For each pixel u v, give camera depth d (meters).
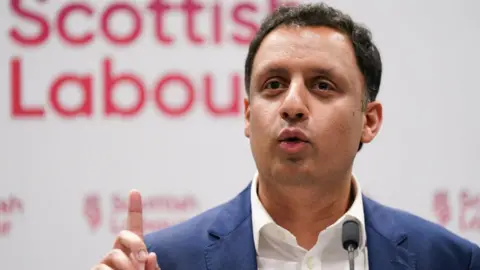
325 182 3.63
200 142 6.91
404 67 6.96
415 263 3.79
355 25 3.84
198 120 6.92
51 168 6.82
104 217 6.82
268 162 3.61
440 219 6.88
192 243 3.82
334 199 3.80
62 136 6.86
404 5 7.01
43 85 6.88
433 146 6.92
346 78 3.66
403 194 6.91
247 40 6.99
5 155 6.80
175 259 3.77
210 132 6.92
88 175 6.84
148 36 6.96
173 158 6.89
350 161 3.72
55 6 6.93
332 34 3.72
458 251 3.93
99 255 6.80
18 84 6.86
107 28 6.95
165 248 3.81
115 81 6.91
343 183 3.79
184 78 6.94
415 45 6.99
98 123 6.87
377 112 4.08
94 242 6.80
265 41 3.78
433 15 7.00
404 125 6.93
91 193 6.84
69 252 6.79
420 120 6.93
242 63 6.97
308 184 3.60
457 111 6.93
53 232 6.79
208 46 6.96
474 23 6.99
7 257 6.74
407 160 6.92
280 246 3.78
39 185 6.81
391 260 3.78
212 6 6.99
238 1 7.01
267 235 3.78
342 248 3.79
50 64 6.90
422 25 7.00
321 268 3.77
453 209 6.88
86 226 6.81
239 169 6.91
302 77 3.61
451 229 6.88
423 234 3.93
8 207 6.77
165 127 6.90
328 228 3.74
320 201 3.75
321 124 3.55
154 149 6.89
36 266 6.76
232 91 6.95
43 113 6.86
